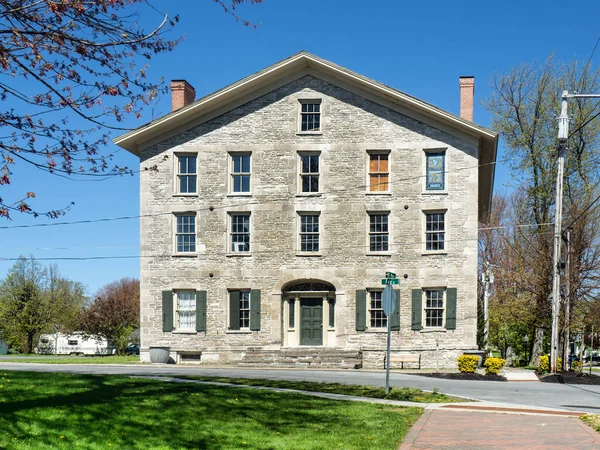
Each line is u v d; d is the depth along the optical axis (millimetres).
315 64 32906
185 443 11500
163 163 33594
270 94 33438
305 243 32969
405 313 32031
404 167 32531
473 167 32000
